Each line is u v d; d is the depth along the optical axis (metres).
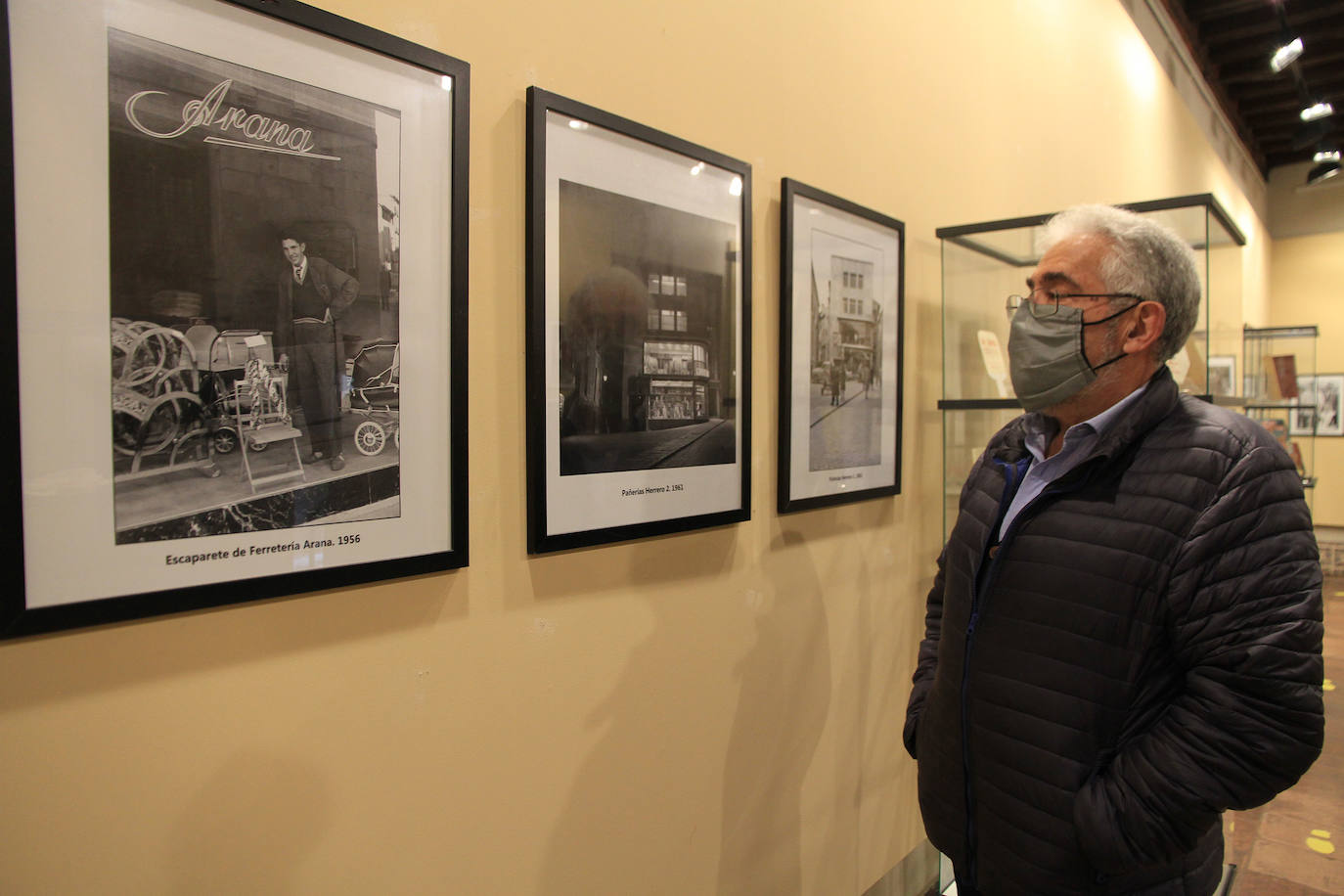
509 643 1.08
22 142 0.66
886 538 1.97
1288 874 2.41
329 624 0.89
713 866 1.45
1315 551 0.94
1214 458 0.99
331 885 0.90
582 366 1.15
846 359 1.75
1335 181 7.79
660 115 1.30
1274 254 8.30
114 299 0.72
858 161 1.82
